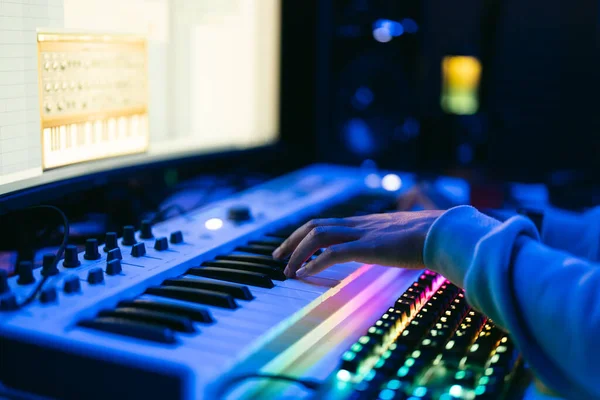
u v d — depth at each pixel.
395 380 0.54
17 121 0.80
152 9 1.02
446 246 0.63
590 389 0.50
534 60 1.81
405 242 0.69
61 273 0.71
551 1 1.76
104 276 0.71
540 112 1.83
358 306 0.72
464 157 1.71
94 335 0.55
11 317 0.57
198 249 0.83
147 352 0.52
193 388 0.46
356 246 0.72
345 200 1.21
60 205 0.94
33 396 0.53
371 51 1.51
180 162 1.11
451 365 0.58
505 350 0.58
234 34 1.22
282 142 1.40
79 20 0.88
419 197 1.19
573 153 1.82
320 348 0.61
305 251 0.76
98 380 0.50
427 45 1.85
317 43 1.46
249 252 0.88
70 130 0.89
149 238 0.88
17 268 0.74
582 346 0.49
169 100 1.08
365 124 1.54
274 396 0.52
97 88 0.93
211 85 1.18
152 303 0.64
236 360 0.51
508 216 1.08
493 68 1.78
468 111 1.75
